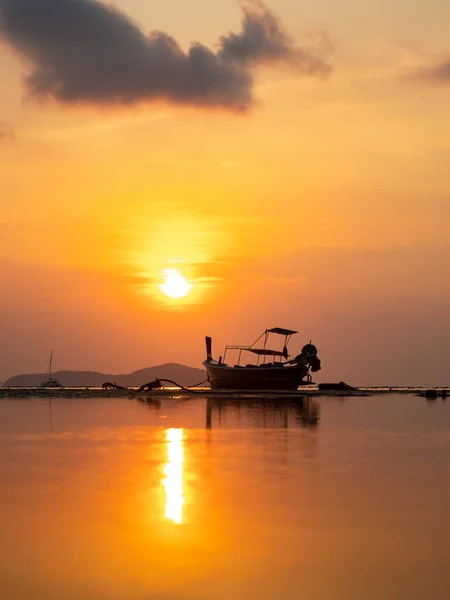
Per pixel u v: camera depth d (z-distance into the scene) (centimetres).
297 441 3472
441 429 4141
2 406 6619
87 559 1395
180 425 4416
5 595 1203
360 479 2291
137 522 1688
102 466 2600
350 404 7150
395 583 1258
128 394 9494
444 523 1683
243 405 6838
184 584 1256
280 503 1905
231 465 2619
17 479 2305
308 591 1222
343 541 1523
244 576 1296
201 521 1700
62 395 9088
